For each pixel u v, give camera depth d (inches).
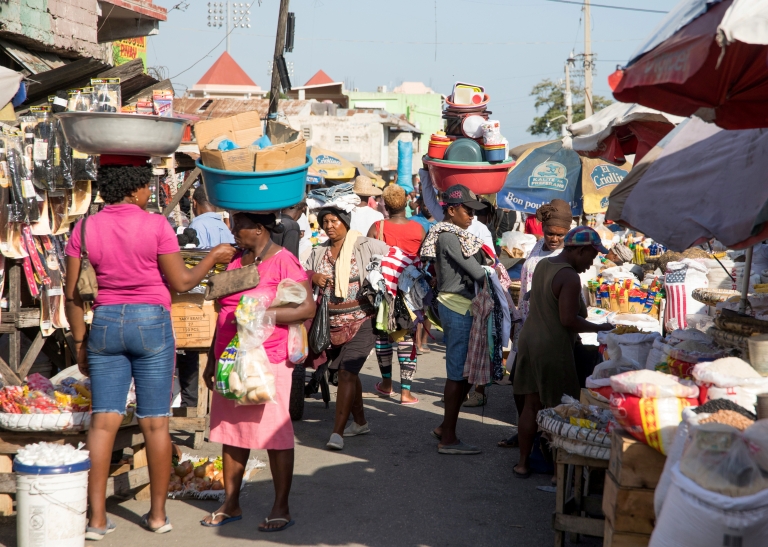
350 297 237.3
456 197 237.9
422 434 259.6
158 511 171.0
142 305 162.7
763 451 109.1
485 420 279.9
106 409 162.7
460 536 172.6
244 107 1200.2
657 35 110.6
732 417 117.9
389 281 236.1
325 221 240.2
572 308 203.2
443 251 232.5
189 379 247.4
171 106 298.5
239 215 174.9
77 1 459.8
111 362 162.6
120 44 690.8
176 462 211.9
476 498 197.5
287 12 637.3
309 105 1470.2
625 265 331.0
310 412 288.2
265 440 171.8
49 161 211.2
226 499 178.5
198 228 290.5
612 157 267.1
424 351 427.8
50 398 177.9
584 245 206.5
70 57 466.3
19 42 410.9
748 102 129.1
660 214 178.7
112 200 163.0
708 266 298.5
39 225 213.9
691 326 219.6
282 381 174.1
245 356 166.2
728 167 170.9
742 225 156.0
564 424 160.4
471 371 230.2
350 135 1459.2
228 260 177.8
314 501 193.3
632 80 111.2
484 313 230.4
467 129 325.1
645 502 135.3
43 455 151.3
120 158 165.0
